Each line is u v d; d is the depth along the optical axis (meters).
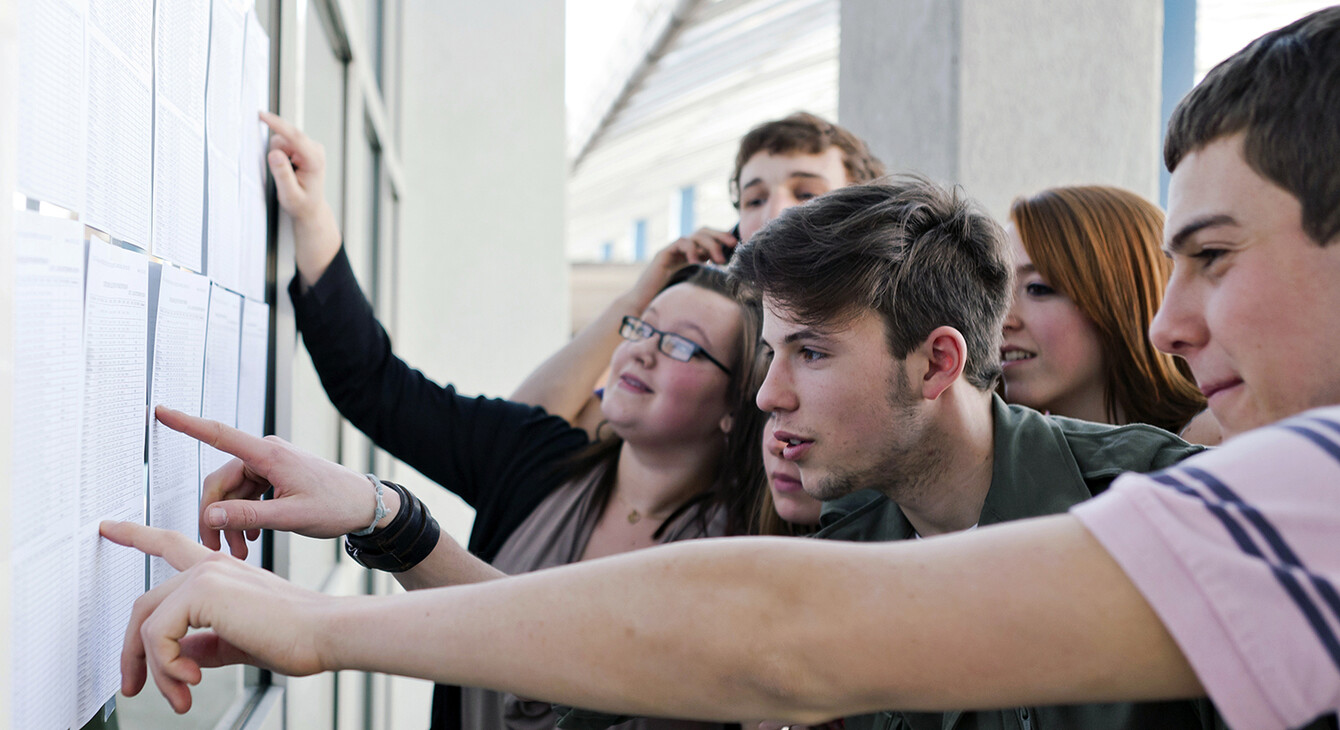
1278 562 0.44
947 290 0.90
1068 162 2.72
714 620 0.51
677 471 1.49
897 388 0.90
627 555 0.56
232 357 1.02
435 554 1.00
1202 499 0.47
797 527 1.33
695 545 0.55
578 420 2.02
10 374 0.48
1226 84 0.59
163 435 0.79
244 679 1.29
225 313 0.99
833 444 0.92
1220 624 0.44
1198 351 0.64
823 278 0.88
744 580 0.52
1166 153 0.65
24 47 0.51
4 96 0.46
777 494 1.24
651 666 0.52
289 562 1.34
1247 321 0.58
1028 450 0.94
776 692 0.51
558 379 1.97
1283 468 0.46
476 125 4.00
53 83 0.55
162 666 0.59
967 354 0.93
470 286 3.98
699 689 0.51
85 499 0.62
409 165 3.89
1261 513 0.45
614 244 24.95
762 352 1.43
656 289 1.99
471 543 1.61
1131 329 1.39
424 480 3.81
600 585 0.54
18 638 0.52
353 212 2.15
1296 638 0.43
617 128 10.03
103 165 0.63
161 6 0.75
